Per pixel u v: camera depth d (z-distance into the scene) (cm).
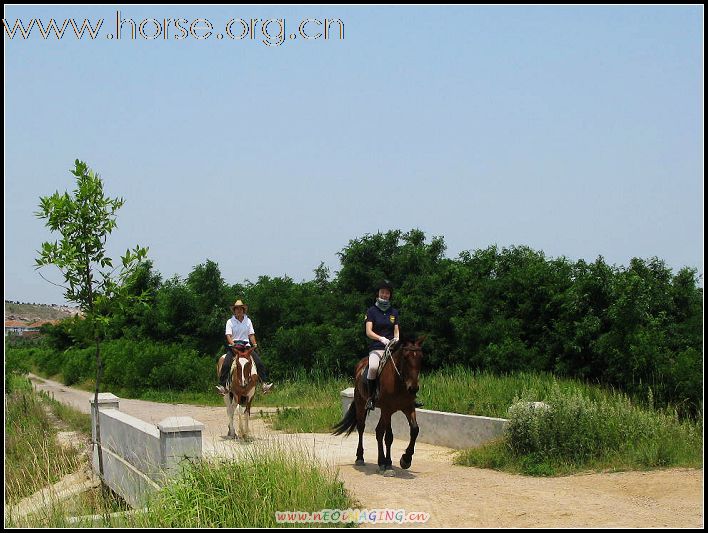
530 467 1164
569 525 829
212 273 3822
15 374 3834
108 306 1414
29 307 11975
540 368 2273
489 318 2541
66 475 1500
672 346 2050
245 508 894
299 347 3075
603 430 1230
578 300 2188
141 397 3172
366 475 1170
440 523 856
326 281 3619
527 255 2828
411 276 2845
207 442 1577
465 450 1379
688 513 862
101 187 1405
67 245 1363
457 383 1903
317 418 1928
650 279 2242
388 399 1175
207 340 3744
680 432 1257
